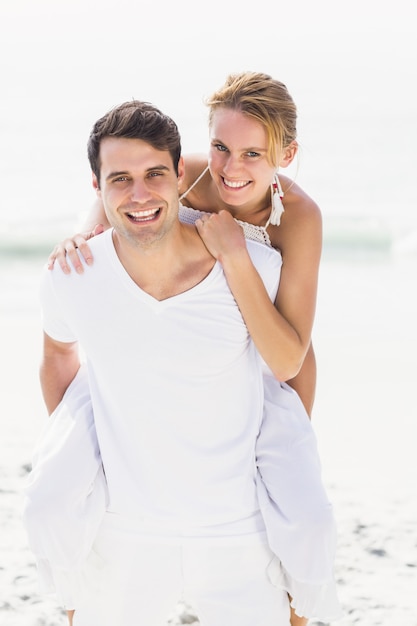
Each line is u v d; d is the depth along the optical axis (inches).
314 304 111.7
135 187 92.6
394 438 223.6
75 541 98.4
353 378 295.7
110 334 98.2
